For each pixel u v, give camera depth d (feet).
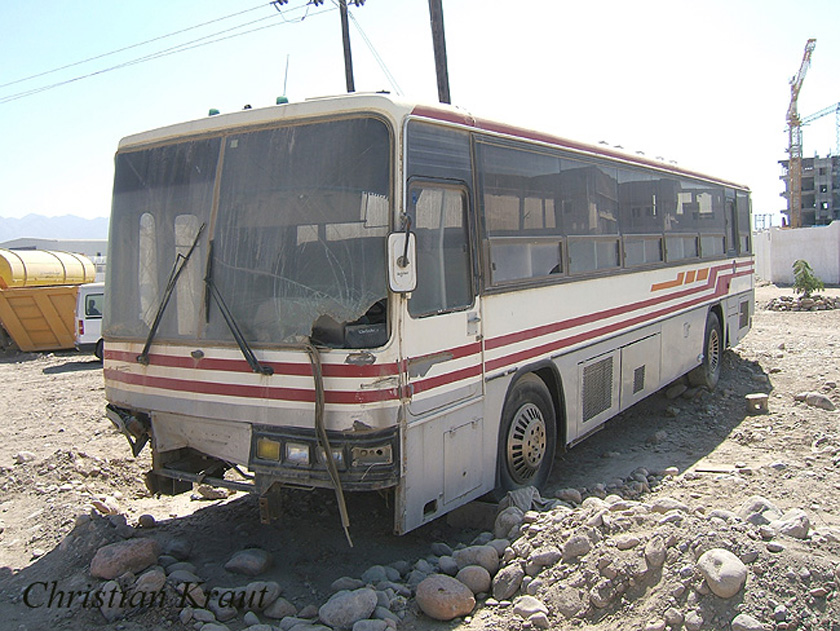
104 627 14.03
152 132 17.49
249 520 19.75
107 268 18.03
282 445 14.82
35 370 52.54
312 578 16.35
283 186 15.35
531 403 20.02
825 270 109.50
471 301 17.04
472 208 17.25
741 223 41.29
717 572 13.00
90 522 18.33
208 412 15.80
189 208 16.51
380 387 14.21
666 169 30.07
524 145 19.83
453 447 16.40
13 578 16.46
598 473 24.12
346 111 14.93
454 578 15.11
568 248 21.88
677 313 30.89
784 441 26.11
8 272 58.90
